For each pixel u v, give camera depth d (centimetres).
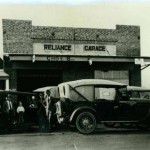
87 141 1178
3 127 1401
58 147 1065
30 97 1612
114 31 2212
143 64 2084
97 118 1362
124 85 1418
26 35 2059
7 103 1409
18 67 2017
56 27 2108
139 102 1417
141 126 1554
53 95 1584
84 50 2155
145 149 1022
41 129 1457
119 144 1112
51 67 2083
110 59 1967
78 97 1405
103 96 1433
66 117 1369
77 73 2139
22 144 1123
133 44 2250
